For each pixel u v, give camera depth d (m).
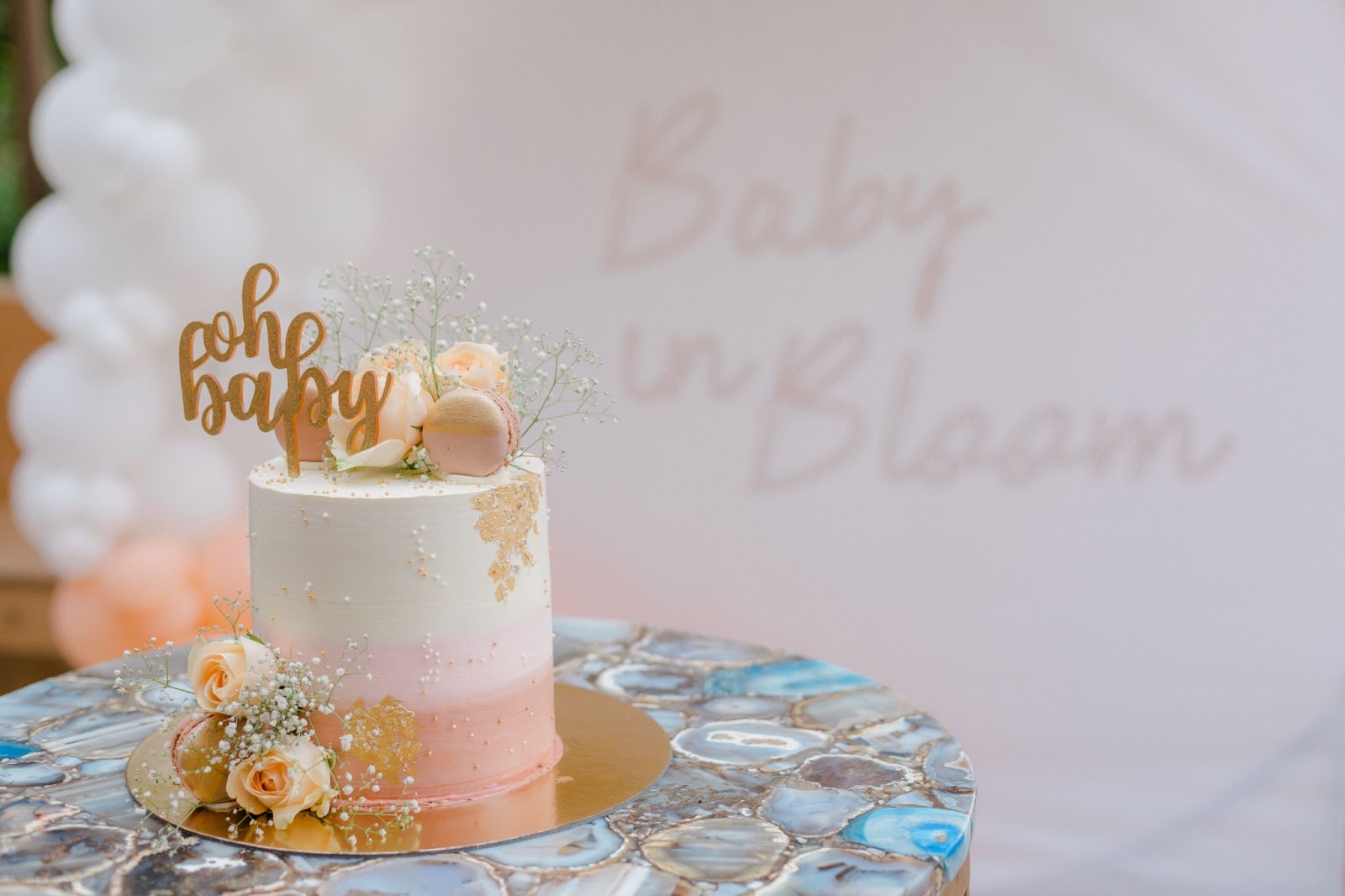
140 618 3.00
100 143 2.77
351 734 1.46
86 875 1.30
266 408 1.56
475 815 1.45
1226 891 3.00
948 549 3.00
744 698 1.88
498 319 3.07
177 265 2.84
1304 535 2.89
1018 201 2.90
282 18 2.95
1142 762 2.99
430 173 3.04
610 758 1.63
